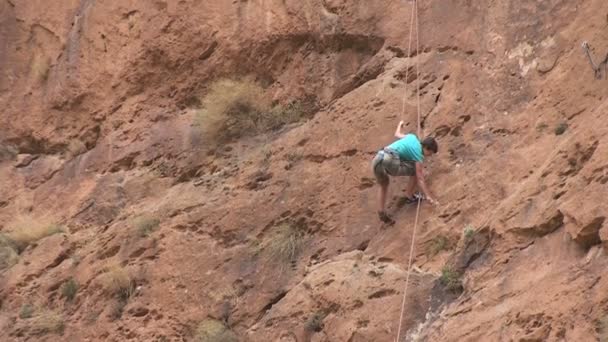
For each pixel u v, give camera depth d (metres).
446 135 34.06
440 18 37.00
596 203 27.39
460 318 28.67
